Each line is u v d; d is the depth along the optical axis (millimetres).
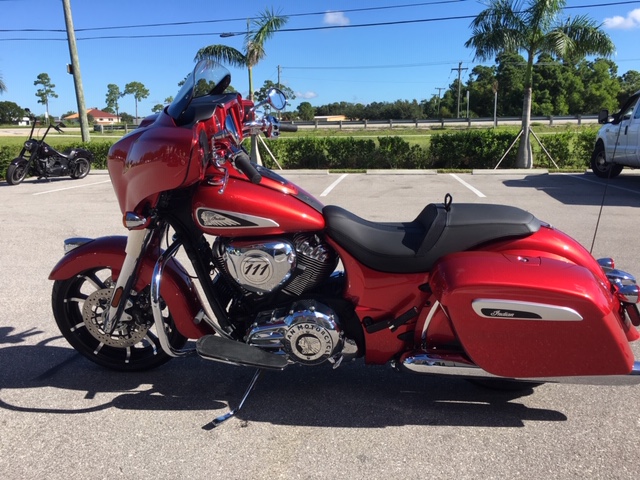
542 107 67062
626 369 2574
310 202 2924
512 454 2631
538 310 2500
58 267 3252
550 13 13617
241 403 2992
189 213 2953
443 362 2779
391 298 2896
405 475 2484
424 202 9555
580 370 2596
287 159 16844
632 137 10953
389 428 2857
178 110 2805
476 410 3027
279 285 2861
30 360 3629
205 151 2701
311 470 2521
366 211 8688
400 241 2877
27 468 2533
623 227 7184
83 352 3449
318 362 2902
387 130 42219
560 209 8555
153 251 3186
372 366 3557
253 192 2801
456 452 2648
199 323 3150
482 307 2541
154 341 3432
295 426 2879
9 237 7027
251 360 2840
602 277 2783
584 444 2703
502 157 15445
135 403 3107
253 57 15969
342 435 2797
